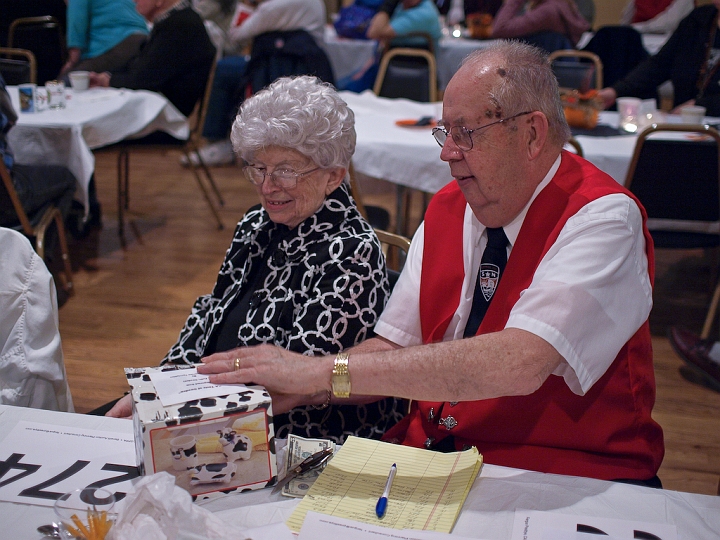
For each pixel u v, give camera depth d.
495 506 0.98
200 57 4.00
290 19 4.64
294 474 1.05
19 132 3.08
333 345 1.37
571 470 1.23
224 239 4.00
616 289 1.15
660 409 2.48
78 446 1.09
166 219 4.30
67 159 3.15
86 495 0.89
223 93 5.36
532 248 1.25
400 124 3.02
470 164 1.22
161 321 3.03
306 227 1.43
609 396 1.23
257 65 4.77
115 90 3.75
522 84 1.18
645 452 1.24
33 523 0.92
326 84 1.41
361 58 5.30
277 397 1.32
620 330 1.15
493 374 1.08
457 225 1.37
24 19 4.76
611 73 4.65
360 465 1.07
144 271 3.54
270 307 1.43
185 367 1.13
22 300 1.46
